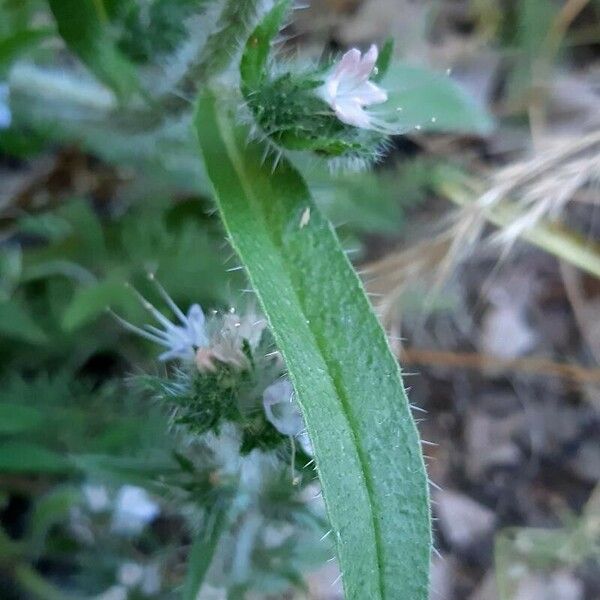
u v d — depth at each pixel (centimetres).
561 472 16
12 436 12
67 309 13
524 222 14
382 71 9
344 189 15
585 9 19
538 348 17
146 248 14
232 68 10
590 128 17
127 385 12
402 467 7
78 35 11
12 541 13
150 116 12
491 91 18
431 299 14
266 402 8
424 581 7
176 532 13
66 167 14
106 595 12
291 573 11
